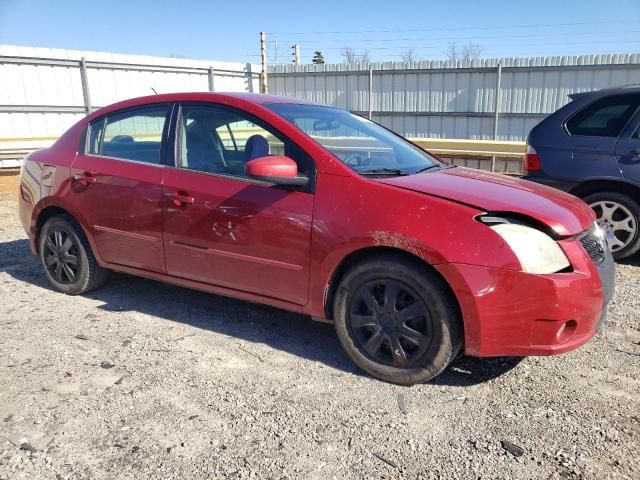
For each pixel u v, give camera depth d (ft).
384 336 10.38
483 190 10.61
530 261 9.29
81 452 8.39
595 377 10.75
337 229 10.41
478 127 49.96
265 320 13.56
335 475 7.95
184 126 12.93
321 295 10.87
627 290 15.79
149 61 51.11
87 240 14.58
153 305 14.52
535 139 19.45
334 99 56.65
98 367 11.05
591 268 9.80
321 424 9.18
